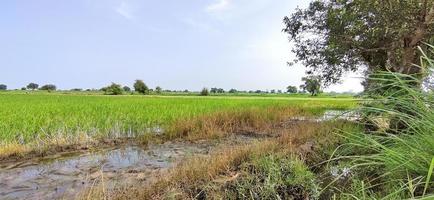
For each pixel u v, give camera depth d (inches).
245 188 221.8
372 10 586.2
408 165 126.9
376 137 171.6
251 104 1104.8
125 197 212.1
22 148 379.9
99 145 430.3
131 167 318.7
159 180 240.1
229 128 547.5
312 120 688.4
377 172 177.6
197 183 232.4
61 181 273.9
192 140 466.3
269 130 549.3
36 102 1182.3
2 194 243.6
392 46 593.0
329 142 327.6
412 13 531.2
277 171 240.8
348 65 750.5
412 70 538.6
